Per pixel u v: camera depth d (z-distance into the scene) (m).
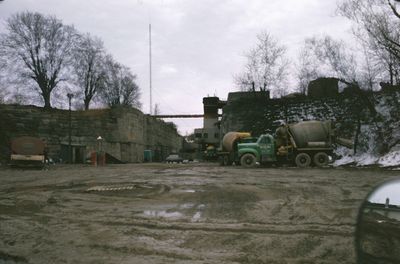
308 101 46.28
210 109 71.12
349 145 30.81
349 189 13.45
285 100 48.84
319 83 46.91
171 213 9.16
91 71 63.97
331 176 19.00
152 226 7.73
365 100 34.62
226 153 35.16
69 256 5.79
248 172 22.81
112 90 72.06
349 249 5.91
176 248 6.11
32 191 14.02
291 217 8.52
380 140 30.95
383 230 2.72
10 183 17.39
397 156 26.53
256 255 5.70
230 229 7.39
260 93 52.41
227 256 5.65
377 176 18.61
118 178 19.16
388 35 30.17
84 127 50.44
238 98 53.22
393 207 2.70
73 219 8.53
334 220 8.10
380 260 2.69
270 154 30.59
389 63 32.62
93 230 7.42
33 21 56.91
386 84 36.19
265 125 46.09
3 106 46.06
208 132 66.31
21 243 6.55
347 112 39.38
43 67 57.59
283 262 5.36
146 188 14.11
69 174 23.03
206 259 5.53
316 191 12.99
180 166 33.75
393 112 33.22
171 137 89.81
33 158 32.22
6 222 8.27
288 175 20.02
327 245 6.16
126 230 7.37
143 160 61.31
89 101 64.06
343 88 43.78
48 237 6.91
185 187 14.47
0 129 44.31
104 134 51.75
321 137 29.98
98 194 12.68
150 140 67.19
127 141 54.03
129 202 10.93
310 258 5.52
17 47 55.88
